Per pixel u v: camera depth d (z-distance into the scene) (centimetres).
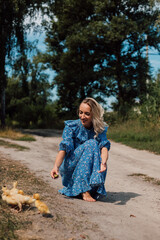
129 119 2106
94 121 408
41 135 2008
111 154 1140
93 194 432
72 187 417
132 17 2608
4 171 614
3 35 1964
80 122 419
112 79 2816
